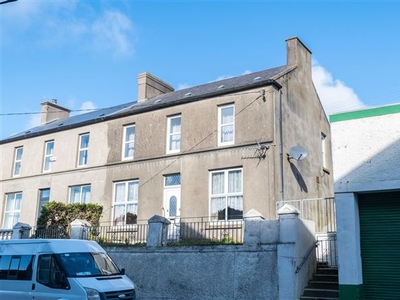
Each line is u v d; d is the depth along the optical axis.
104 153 22.48
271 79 17.91
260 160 17.39
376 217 11.66
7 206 26.42
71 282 10.61
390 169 11.32
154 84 25.81
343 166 11.94
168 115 20.61
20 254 11.88
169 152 20.20
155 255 15.19
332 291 12.23
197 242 14.78
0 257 12.21
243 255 13.37
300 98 20.52
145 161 20.70
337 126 12.25
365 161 11.68
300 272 12.64
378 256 11.45
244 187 17.48
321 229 18.33
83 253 11.68
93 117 25.14
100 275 11.24
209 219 18.06
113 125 22.58
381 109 11.73
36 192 24.88
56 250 11.37
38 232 19.28
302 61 21.53
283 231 12.80
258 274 12.95
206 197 18.34
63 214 20.23
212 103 19.30
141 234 18.41
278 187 17.12
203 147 18.98
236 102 18.64
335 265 14.12
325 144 22.98
